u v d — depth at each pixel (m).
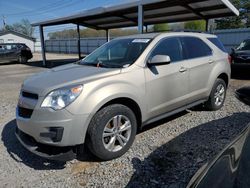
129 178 2.86
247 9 36.16
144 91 3.50
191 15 13.26
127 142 3.37
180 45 4.23
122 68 3.39
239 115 4.84
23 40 45.88
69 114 2.82
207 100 4.92
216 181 1.44
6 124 4.80
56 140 2.84
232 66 9.33
